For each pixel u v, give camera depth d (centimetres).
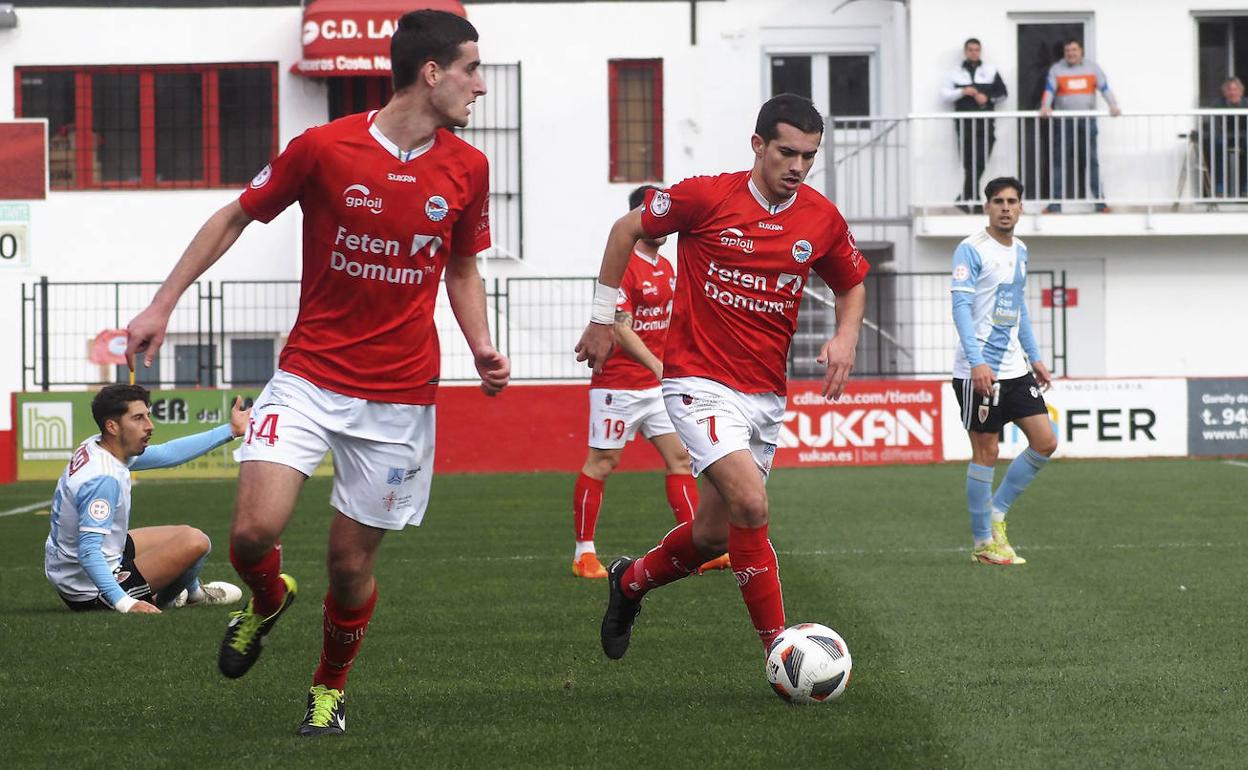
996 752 1698
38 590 3191
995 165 7794
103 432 2838
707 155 8244
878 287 7381
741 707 1953
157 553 2873
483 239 1816
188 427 6600
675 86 8212
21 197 7900
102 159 8144
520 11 8131
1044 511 4534
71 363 7994
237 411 2925
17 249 7912
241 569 1725
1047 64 7856
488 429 6606
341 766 1666
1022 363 3378
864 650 2336
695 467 2048
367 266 1723
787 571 3241
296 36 8106
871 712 1911
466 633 2575
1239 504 4706
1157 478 5659
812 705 1953
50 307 7981
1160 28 7850
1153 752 1697
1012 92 7862
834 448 6612
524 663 2292
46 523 4700
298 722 1900
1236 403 6756
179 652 2400
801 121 1984
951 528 4100
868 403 6631
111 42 8112
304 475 1728
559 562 3578
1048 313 7906
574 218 8188
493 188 8169
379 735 1820
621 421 3297
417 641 2497
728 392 2050
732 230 2030
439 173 1731
